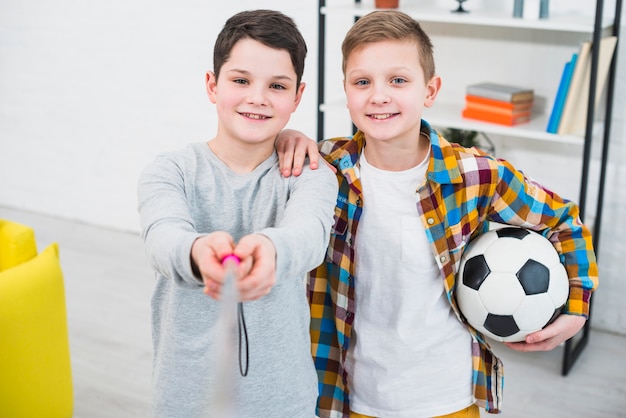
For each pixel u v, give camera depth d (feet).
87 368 8.91
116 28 12.37
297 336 4.39
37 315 6.73
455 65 9.97
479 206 4.92
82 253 12.25
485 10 9.40
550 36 9.32
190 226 3.70
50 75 13.21
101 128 13.04
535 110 9.64
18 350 6.57
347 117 10.99
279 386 4.28
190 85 12.05
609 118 9.01
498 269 4.93
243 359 4.17
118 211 13.30
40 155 13.75
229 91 4.10
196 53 11.84
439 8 9.57
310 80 11.12
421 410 5.03
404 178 4.87
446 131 9.82
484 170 4.80
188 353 4.21
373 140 4.81
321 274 5.11
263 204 4.30
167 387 4.26
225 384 2.69
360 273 5.00
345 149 4.98
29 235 7.27
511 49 9.58
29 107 13.58
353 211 4.91
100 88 12.83
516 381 8.79
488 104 9.07
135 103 12.60
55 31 12.91
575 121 8.67
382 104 4.55
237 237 4.32
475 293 4.97
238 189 4.28
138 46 12.28
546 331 5.00
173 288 4.23
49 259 7.04
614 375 8.97
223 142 4.32
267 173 4.35
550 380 8.83
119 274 11.49
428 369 5.01
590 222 9.16
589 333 10.03
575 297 5.05
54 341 6.97
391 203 4.89
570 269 5.06
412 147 4.81
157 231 3.60
